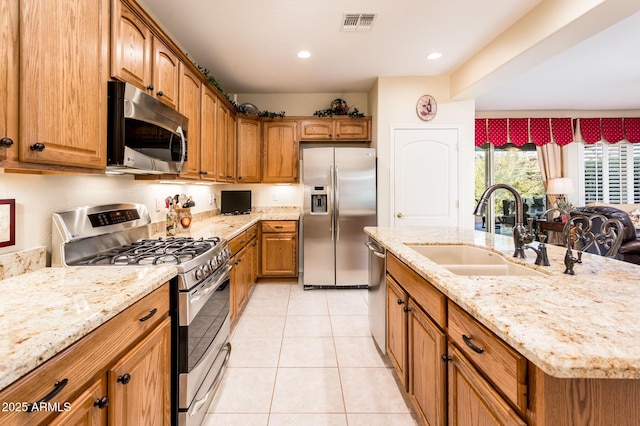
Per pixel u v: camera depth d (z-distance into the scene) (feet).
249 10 7.68
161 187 8.48
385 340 6.74
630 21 8.50
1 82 2.92
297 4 7.44
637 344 2.09
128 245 6.12
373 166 12.28
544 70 11.92
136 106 4.88
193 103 8.06
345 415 5.39
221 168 10.58
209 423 5.18
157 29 6.03
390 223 12.51
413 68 11.46
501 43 8.91
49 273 4.16
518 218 4.93
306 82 12.79
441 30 8.68
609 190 18.25
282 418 5.30
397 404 5.67
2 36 2.92
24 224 4.23
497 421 2.68
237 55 10.20
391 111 12.34
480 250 5.90
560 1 6.87
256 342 7.97
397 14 7.89
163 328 4.22
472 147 12.44
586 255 5.07
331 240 12.33
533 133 17.62
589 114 17.71
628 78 12.78
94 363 2.81
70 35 3.80
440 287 3.62
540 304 2.85
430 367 4.26
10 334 2.36
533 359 2.06
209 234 7.97
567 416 2.14
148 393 3.79
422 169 12.50
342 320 9.36
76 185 5.28
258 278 13.51
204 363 5.20
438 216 12.57
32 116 3.24
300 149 14.38
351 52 10.05
